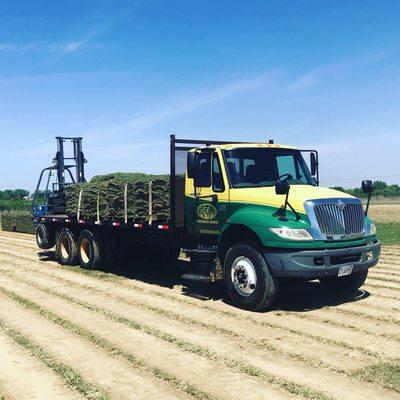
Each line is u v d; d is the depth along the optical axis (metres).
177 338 5.97
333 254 6.92
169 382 4.62
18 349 5.65
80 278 10.34
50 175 13.49
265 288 7.07
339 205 7.15
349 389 4.43
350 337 5.97
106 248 11.12
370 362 5.11
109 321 6.80
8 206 46.94
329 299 8.05
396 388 4.44
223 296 8.41
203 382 4.61
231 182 7.78
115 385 4.57
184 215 8.66
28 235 22.92
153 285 9.50
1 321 6.84
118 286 9.41
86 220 11.10
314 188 7.73
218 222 7.96
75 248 12.04
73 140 13.97
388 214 36.00
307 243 6.82
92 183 10.92
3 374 4.91
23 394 4.43
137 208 9.20
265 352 5.45
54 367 5.02
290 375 4.76
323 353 5.39
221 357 5.27
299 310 7.34
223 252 7.91
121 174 10.74
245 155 8.02
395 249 15.34
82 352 5.51
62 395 4.40
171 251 12.18
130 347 5.65
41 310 7.42
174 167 8.53
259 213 7.20
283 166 8.30
